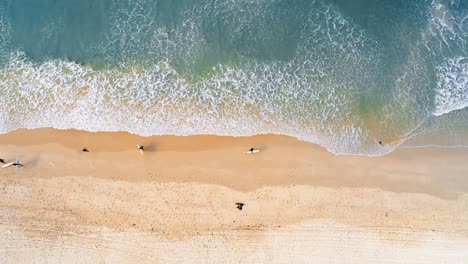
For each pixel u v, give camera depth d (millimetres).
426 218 24016
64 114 25953
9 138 25484
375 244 23609
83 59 27156
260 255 23547
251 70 26781
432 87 26500
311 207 24203
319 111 26031
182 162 24969
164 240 23797
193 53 27141
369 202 24297
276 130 25641
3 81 26594
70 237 23828
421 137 25562
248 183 24594
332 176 24750
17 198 24422
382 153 25219
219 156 25094
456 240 23641
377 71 26812
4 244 23672
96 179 24688
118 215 24141
